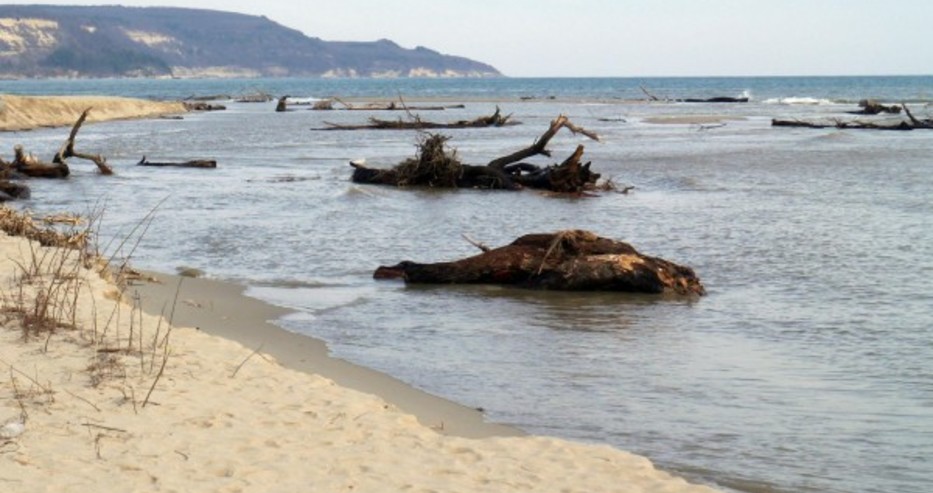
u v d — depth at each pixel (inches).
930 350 486.6
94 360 403.9
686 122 2994.6
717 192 1222.9
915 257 748.6
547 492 298.0
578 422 381.1
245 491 287.3
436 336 514.9
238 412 357.7
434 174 1270.9
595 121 3043.8
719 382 434.0
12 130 2488.9
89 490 282.0
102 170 1428.4
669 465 338.3
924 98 4926.2
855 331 526.3
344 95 6407.5
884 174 1425.9
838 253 769.6
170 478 293.9
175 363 411.5
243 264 723.4
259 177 1403.8
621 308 581.3
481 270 647.8
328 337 511.2
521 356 475.2
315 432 342.3
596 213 1019.3
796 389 424.5
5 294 502.3
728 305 590.9
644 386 427.8
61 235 716.7
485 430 370.3
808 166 1556.3
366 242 825.5
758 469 335.3
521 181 1264.8
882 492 315.9
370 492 291.3
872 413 393.1
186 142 2158.0
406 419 365.1
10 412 341.1
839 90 6609.3
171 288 625.3
